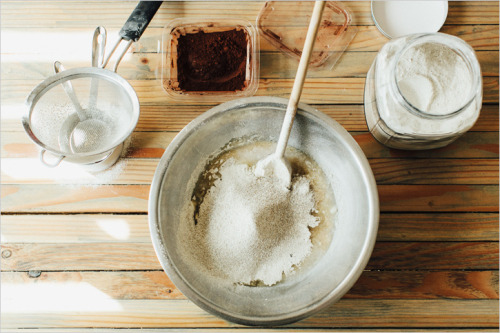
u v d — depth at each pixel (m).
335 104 0.73
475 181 0.72
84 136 0.70
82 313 0.70
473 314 0.69
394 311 0.69
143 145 0.73
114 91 0.69
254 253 0.67
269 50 0.75
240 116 0.67
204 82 0.73
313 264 0.69
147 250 0.71
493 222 0.71
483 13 0.75
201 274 0.66
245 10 0.75
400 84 0.66
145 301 0.70
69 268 0.70
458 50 0.65
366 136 0.73
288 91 0.74
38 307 0.70
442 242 0.71
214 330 0.69
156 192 0.62
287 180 0.69
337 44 0.75
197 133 0.65
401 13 0.75
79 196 0.72
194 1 0.75
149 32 0.74
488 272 0.70
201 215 0.69
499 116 0.73
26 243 0.71
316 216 0.71
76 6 0.75
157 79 0.74
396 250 0.70
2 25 0.75
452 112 0.62
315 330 0.69
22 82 0.74
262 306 0.64
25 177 0.72
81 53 0.75
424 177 0.72
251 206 0.67
